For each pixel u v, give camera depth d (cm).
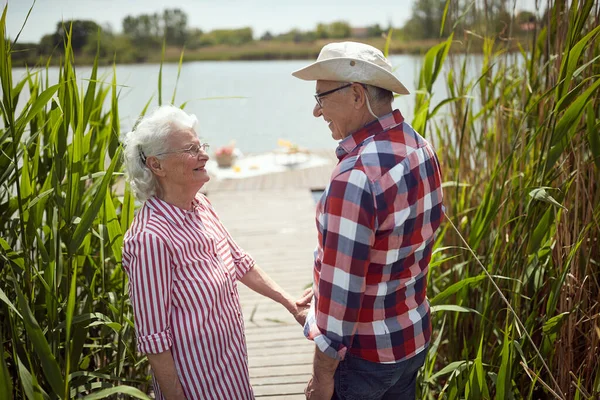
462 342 218
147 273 132
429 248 135
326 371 129
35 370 154
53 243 148
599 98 178
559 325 165
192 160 140
